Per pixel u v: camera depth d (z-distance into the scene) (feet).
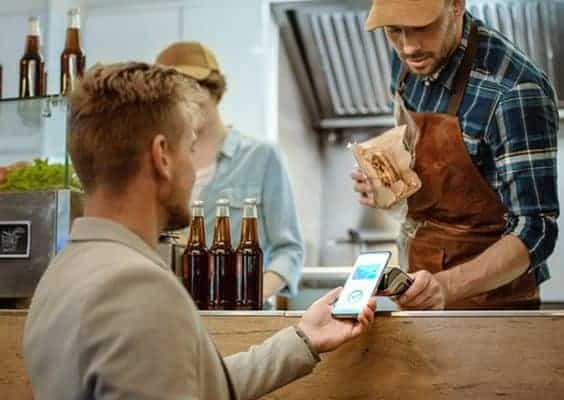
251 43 12.57
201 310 5.95
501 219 6.55
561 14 12.05
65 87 7.27
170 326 3.81
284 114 13.19
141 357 3.70
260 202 8.02
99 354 3.73
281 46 13.02
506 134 6.31
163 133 4.24
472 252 6.63
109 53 13.12
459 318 5.05
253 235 6.20
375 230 13.75
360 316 4.94
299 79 13.53
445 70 6.69
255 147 8.17
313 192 13.91
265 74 12.52
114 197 4.21
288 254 7.88
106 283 3.85
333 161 14.06
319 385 5.26
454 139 6.53
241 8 12.62
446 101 6.71
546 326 4.90
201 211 6.25
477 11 12.31
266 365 4.83
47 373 3.91
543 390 4.87
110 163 4.17
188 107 4.44
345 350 5.24
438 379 5.06
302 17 12.68
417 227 6.91
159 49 12.92
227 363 4.82
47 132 6.64
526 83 6.38
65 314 3.87
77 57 7.31
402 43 6.46
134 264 3.93
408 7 6.23
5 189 6.71
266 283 7.59
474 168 6.52
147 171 4.22
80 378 3.77
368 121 13.80
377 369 5.17
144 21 13.01
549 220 6.18
